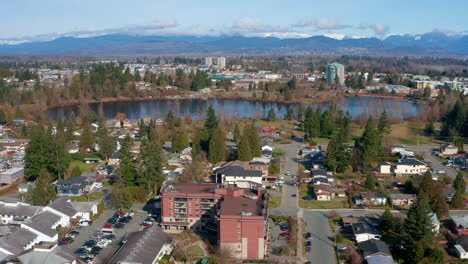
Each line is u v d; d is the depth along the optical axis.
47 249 100.94
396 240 117.00
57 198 142.75
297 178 174.12
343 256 108.88
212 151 194.50
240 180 159.88
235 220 108.19
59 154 173.25
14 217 128.12
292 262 106.50
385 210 130.88
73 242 117.56
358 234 116.56
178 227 127.19
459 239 112.00
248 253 109.56
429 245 105.50
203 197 124.81
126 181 159.12
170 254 110.88
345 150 188.62
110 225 127.62
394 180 171.50
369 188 159.12
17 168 180.75
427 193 134.50
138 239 106.25
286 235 121.75
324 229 126.19
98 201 149.25
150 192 155.88
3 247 104.06
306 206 144.75
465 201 144.12
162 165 175.62
